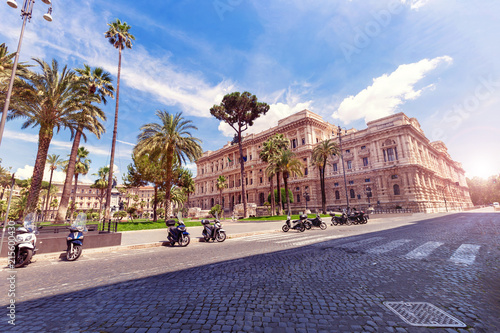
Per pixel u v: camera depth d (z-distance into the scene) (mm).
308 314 3512
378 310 3605
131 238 13453
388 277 5211
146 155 28375
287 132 61719
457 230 13594
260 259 7418
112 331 3102
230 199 74500
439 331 2967
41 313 3693
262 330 3072
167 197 24703
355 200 49031
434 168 59531
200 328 3143
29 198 18109
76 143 23172
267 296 4254
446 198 63688
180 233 11430
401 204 42594
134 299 4242
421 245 8945
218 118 38406
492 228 13961
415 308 3643
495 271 5414
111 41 25031
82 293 4637
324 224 18172
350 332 2994
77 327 3223
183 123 26281
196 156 27891
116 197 31422
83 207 94375
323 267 6184
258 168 66688
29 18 10172
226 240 13086
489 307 3613
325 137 61688
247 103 36500
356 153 50844
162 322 3332
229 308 3766
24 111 18688
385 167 45344
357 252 8023
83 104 21547
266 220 30672
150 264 7199
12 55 20375
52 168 49188
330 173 54094
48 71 19359
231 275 5664
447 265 6039
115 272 6289
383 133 46812
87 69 25688
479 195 105938
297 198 56469
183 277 5609
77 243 8180
